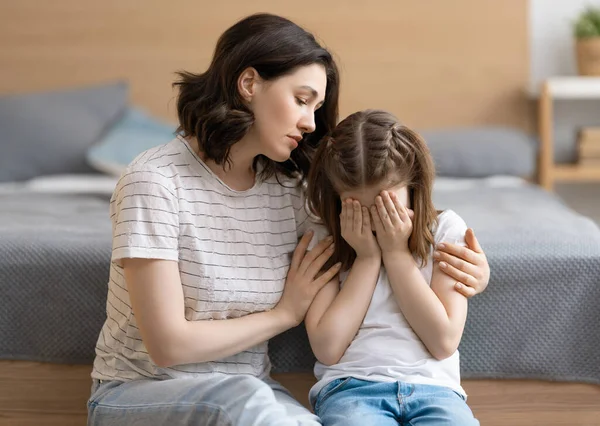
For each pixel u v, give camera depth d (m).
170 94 3.11
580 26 2.94
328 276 1.36
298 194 1.43
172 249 1.22
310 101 1.29
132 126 2.86
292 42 1.27
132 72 3.11
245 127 1.26
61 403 1.50
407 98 3.11
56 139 2.79
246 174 1.38
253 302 1.31
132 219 1.21
